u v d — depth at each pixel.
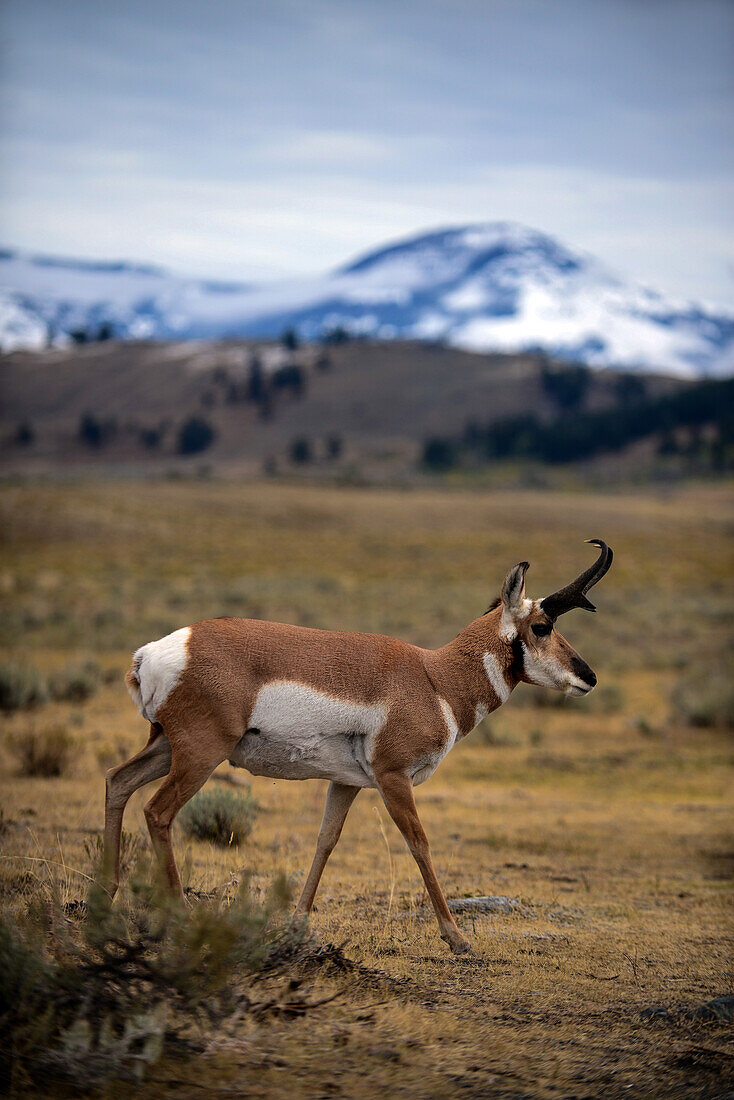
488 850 19.98
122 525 134.75
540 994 10.65
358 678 11.96
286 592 86.62
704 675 50.81
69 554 113.25
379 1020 9.33
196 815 18.03
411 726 12.12
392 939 12.43
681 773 31.50
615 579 116.19
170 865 10.98
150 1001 8.84
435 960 11.64
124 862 13.88
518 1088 8.07
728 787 29.53
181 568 107.06
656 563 135.62
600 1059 8.74
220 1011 8.95
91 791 21.97
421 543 150.75
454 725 12.55
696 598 99.00
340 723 11.84
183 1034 8.66
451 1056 8.67
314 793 24.86
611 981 11.38
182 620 64.69
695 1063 8.64
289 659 11.68
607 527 181.38
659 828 23.23
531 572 116.75
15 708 34.41
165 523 142.50
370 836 20.42
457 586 102.12
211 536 138.25
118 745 26.00
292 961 10.43
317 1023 9.18
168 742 11.84
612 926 14.22
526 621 13.10
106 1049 7.92
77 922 10.75
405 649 12.65
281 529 156.12
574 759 33.47
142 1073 7.84
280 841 18.89
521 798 26.77
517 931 13.41
